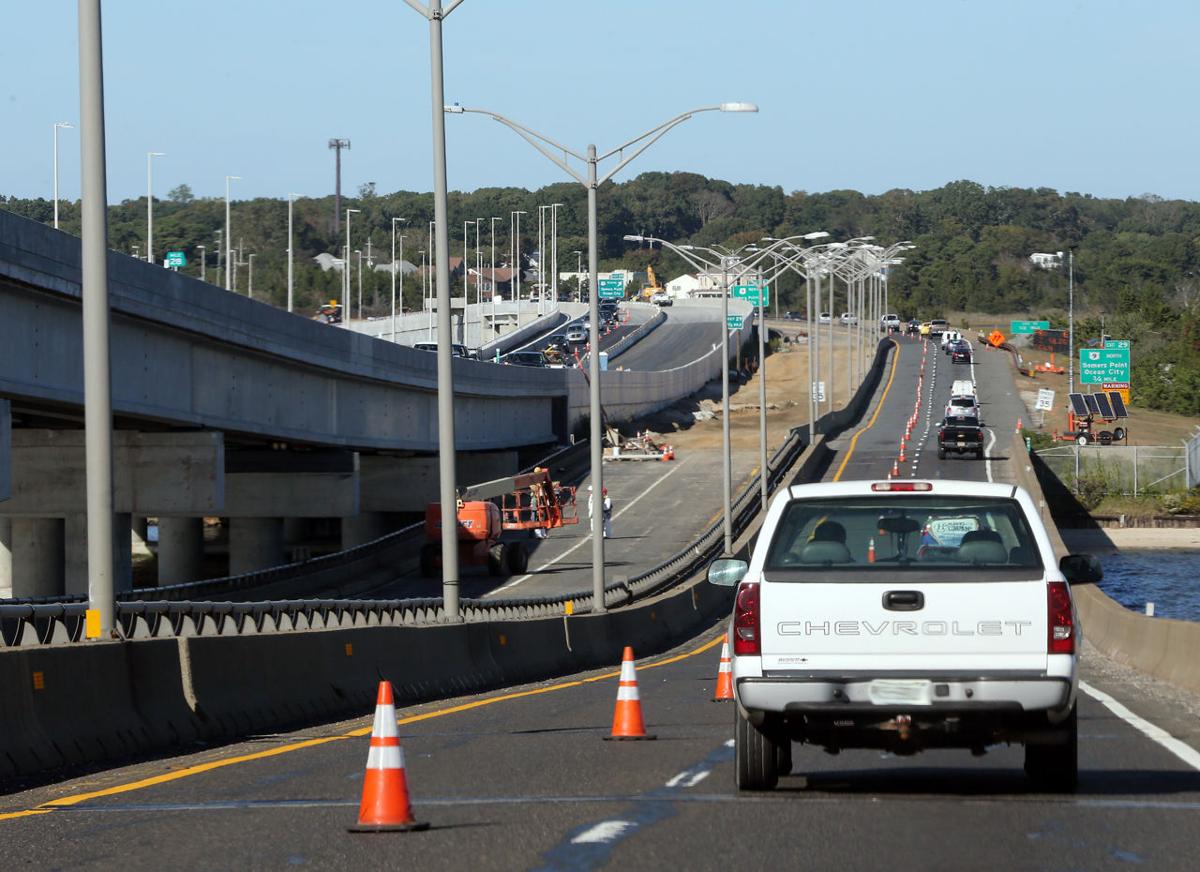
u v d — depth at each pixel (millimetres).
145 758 44781
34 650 41719
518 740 47094
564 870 25922
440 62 85125
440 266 84688
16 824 31984
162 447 138875
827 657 32000
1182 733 46938
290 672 56312
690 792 34844
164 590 129500
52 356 106312
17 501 140125
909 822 30344
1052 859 26594
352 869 26312
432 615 126438
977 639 31672
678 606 137500
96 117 51844
